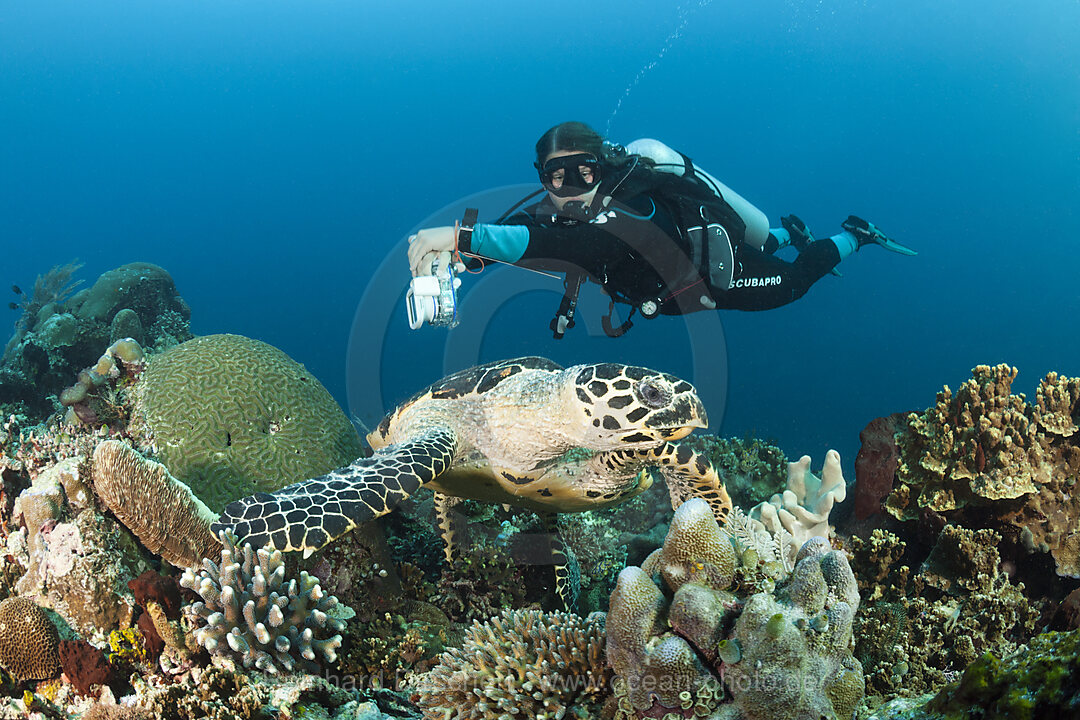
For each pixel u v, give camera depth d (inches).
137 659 109.7
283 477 171.0
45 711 103.1
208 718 98.5
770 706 70.6
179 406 171.5
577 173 161.8
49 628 104.7
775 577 80.4
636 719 80.8
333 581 146.5
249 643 109.3
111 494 116.7
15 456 142.9
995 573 141.3
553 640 96.5
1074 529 146.6
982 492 147.3
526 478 159.6
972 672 64.6
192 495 131.0
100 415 175.6
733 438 263.7
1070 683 54.2
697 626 74.7
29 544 120.8
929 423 167.3
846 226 257.0
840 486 177.2
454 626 164.4
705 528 79.2
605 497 167.2
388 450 148.3
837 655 77.5
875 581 154.0
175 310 480.1
